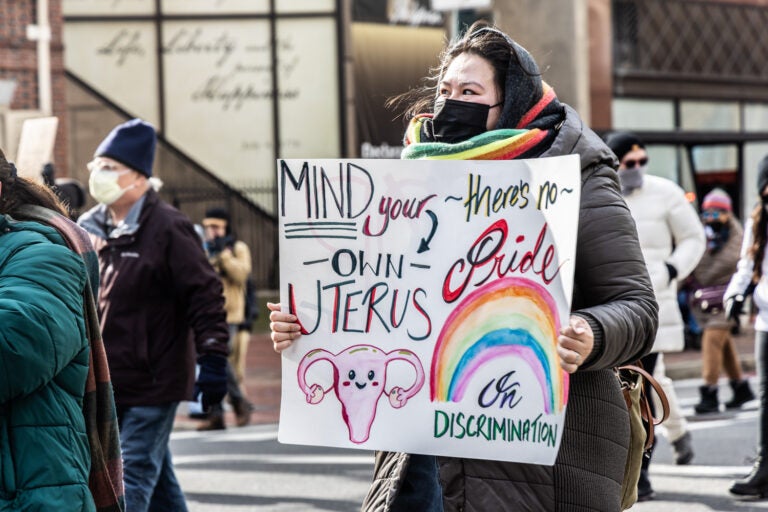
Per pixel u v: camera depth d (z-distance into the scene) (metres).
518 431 3.94
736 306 9.21
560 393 3.87
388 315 4.11
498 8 27.86
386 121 27.78
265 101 27.75
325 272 4.18
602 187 4.05
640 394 4.48
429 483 4.29
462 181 4.03
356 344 4.15
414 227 4.08
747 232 9.29
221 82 27.72
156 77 27.69
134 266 6.77
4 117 21.77
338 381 4.16
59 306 3.74
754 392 15.73
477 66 4.17
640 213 9.62
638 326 3.89
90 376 4.07
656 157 28.33
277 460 11.34
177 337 6.85
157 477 6.75
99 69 27.56
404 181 4.09
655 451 11.19
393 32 27.64
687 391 16.16
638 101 27.98
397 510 4.25
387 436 4.09
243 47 27.69
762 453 9.03
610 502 4.04
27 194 4.25
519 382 3.95
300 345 4.20
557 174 3.87
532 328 3.92
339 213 4.16
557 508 3.99
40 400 3.77
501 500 3.98
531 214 3.93
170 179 27.77
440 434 4.04
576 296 4.08
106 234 6.96
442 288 4.05
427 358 4.06
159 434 6.73
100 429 4.14
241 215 27.56
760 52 29.56
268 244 27.61
